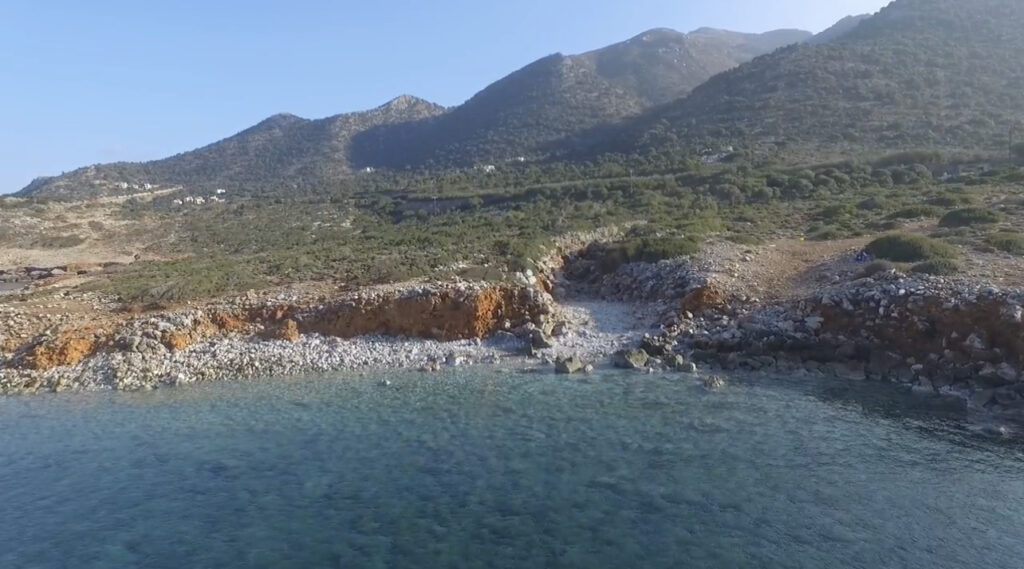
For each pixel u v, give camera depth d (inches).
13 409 970.7
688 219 2176.4
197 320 1314.0
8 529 585.9
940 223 1643.7
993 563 491.8
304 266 1759.4
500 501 617.0
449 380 1077.1
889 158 2792.8
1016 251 1258.6
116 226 3518.7
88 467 730.2
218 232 3142.2
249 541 553.9
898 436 756.6
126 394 1043.3
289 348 1256.2
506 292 1395.2
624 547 526.3
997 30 4554.6
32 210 3747.5
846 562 495.5
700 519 568.4
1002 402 840.9
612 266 1800.0
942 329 1003.3
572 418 855.1
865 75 4065.0
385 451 756.0
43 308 1432.1
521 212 2645.2
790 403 893.8
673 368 1111.6
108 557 533.0
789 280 1381.6
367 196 3912.4
